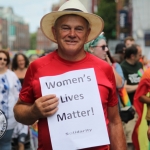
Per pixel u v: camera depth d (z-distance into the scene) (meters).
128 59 6.39
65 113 2.65
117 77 4.81
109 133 2.93
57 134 2.63
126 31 36.16
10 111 5.47
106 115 2.79
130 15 35.91
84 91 2.69
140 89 4.52
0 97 5.46
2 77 5.54
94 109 2.68
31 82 2.79
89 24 2.89
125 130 5.60
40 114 2.61
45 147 2.72
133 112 5.18
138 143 5.01
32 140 5.76
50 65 2.76
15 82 5.61
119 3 41.91
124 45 7.32
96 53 4.60
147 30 31.45
